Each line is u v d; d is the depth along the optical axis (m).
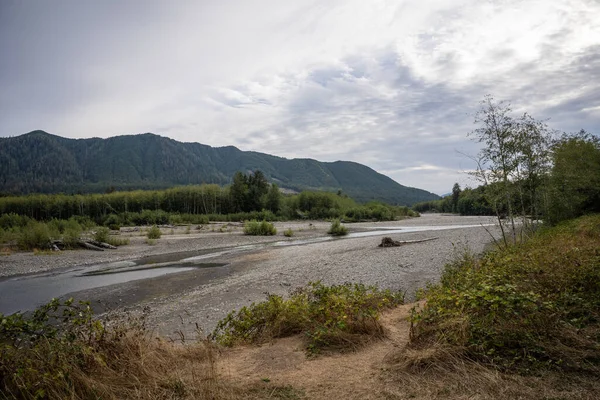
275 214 62.34
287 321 5.83
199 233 36.34
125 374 3.84
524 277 5.92
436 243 23.30
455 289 5.94
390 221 59.44
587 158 22.52
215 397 3.48
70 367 3.45
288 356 4.74
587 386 3.22
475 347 4.07
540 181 14.44
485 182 13.41
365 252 20.17
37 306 11.56
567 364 3.59
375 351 4.79
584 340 3.92
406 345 4.55
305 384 3.83
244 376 4.13
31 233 25.31
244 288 12.36
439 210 128.62
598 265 5.98
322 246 24.53
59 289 13.98
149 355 4.29
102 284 14.63
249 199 63.16
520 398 3.12
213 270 16.69
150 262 20.23
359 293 6.64
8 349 3.37
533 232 15.66
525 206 16.05
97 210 59.06
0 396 3.12
